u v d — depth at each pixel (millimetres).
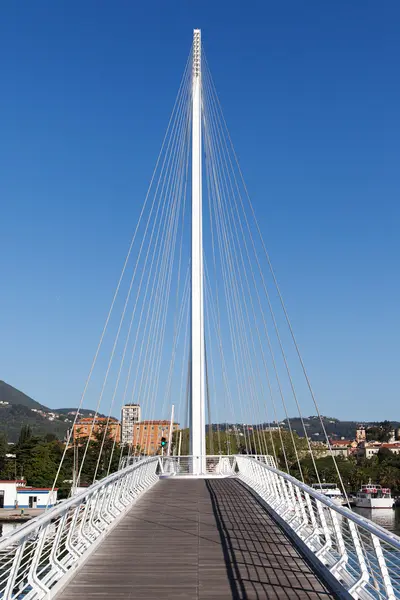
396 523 63188
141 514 18000
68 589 9484
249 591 9406
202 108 34906
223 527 15555
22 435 113250
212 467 38031
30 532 7711
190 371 32719
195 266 32750
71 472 79438
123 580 10086
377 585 8367
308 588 9602
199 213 33250
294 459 74000
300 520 13984
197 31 35031
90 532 13258
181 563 11359
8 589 7367
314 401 17625
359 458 137625
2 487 75375
